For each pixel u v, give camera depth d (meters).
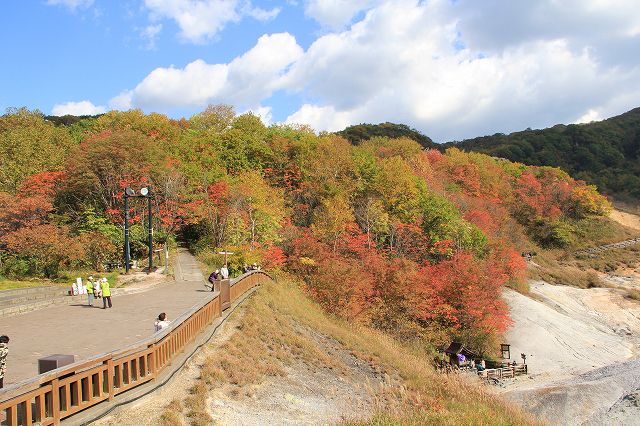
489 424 14.63
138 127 57.62
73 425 9.35
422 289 36.66
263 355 18.45
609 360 39.31
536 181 94.62
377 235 48.41
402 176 54.19
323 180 53.38
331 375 19.56
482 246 52.97
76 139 55.88
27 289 25.75
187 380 13.59
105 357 10.55
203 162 51.78
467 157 91.06
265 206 42.41
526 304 49.28
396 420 13.25
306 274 39.47
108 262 35.66
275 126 77.50
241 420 12.37
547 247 82.69
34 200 34.75
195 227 45.59
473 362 33.81
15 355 14.31
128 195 33.94
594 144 149.12
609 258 79.25
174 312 21.59
